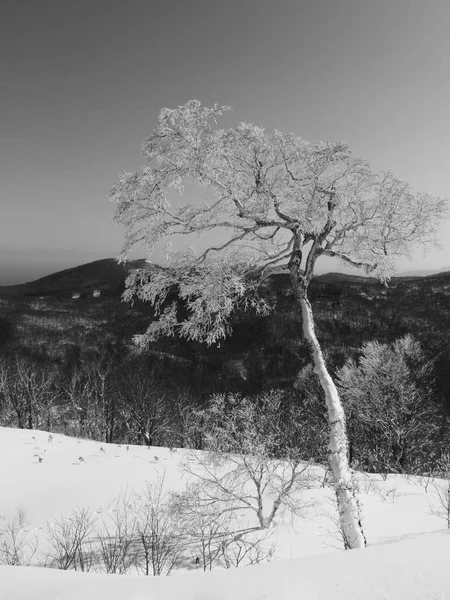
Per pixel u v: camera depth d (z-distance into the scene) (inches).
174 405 1642.5
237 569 97.1
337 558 93.1
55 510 434.9
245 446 380.8
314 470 497.0
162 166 298.0
